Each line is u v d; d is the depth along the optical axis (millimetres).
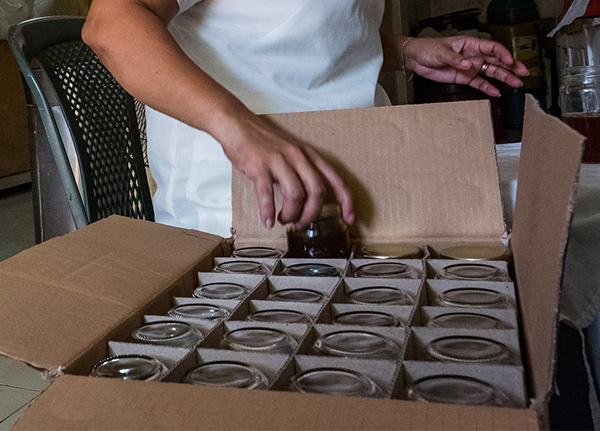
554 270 376
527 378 474
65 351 478
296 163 662
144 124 1492
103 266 625
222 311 576
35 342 484
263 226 807
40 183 1896
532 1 1632
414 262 687
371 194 784
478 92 1541
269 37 908
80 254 638
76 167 1495
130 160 1238
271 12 901
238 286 643
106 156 1187
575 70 949
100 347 504
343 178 788
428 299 628
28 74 1073
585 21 1076
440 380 410
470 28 1812
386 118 778
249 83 938
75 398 386
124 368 455
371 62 1016
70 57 1183
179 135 974
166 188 1017
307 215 674
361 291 618
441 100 1625
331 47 929
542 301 417
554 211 402
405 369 434
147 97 686
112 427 360
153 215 1270
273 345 490
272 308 591
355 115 783
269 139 663
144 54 673
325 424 344
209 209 977
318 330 520
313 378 420
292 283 654
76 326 514
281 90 938
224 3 913
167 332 525
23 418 375
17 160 4406
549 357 362
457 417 340
